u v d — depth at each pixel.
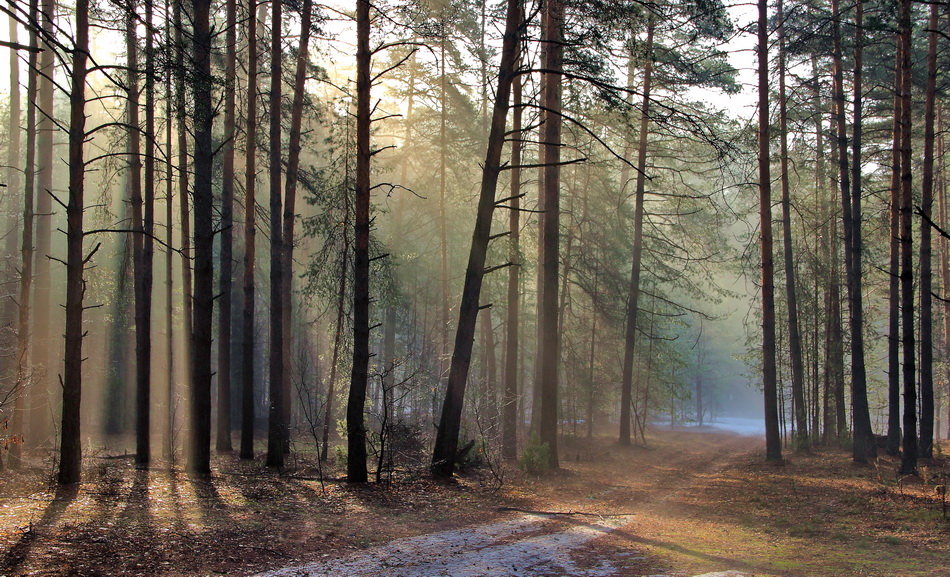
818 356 32.12
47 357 20.56
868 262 26.12
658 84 26.06
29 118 16.78
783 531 10.74
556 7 15.52
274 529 9.22
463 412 20.67
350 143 19.05
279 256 17.22
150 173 16.31
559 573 7.61
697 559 8.43
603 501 14.16
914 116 24.16
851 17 21.22
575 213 29.88
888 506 12.65
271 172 17.80
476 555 8.39
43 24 16.66
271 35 18.66
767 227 21.78
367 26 13.84
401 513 11.23
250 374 18.84
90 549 7.39
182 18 17.91
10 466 13.59
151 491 11.47
